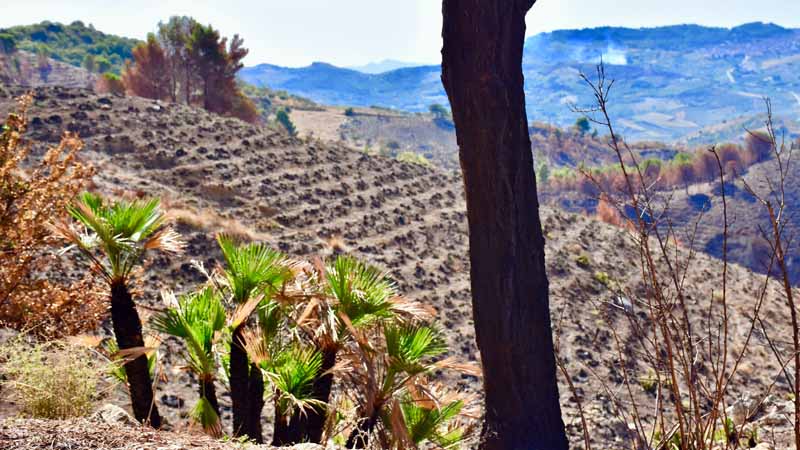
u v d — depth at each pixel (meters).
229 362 5.58
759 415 5.71
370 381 5.15
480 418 6.57
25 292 8.64
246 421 5.28
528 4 5.71
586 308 27.52
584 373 20.31
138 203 5.59
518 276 5.77
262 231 31.23
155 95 80.50
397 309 5.43
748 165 127.44
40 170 9.35
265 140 47.22
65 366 4.75
